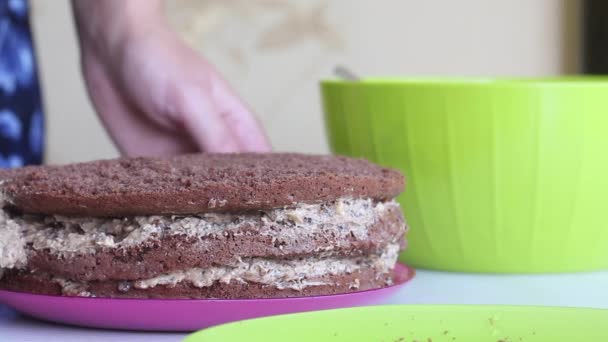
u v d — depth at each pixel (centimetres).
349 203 63
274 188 60
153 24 97
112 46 96
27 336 60
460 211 76
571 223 76
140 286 61
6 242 61
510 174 75
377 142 78
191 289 61
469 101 74
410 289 73
